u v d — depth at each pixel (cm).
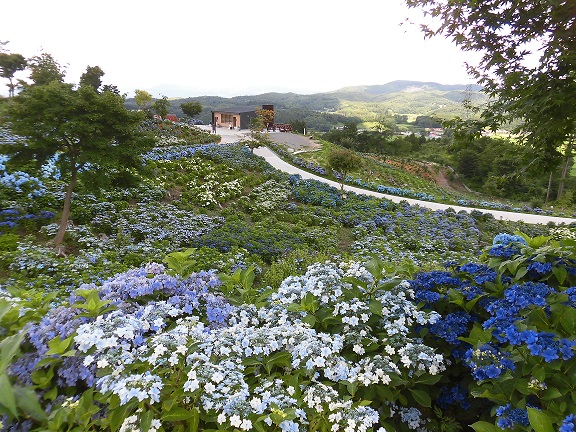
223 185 2319
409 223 2059
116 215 1452
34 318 289
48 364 249
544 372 246
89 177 1144
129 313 315
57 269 937
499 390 265
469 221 2272
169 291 350
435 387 333
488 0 413
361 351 302
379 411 300
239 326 310
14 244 1020
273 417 210
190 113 6103
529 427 230
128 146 1182
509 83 445
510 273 381
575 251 356
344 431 231
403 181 4419
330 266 430
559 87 402
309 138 6081
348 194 2703
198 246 1322
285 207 2145
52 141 1046
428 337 353
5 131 1844
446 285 395
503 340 287
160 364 239
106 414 232
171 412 210
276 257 1338
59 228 1159
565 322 282
